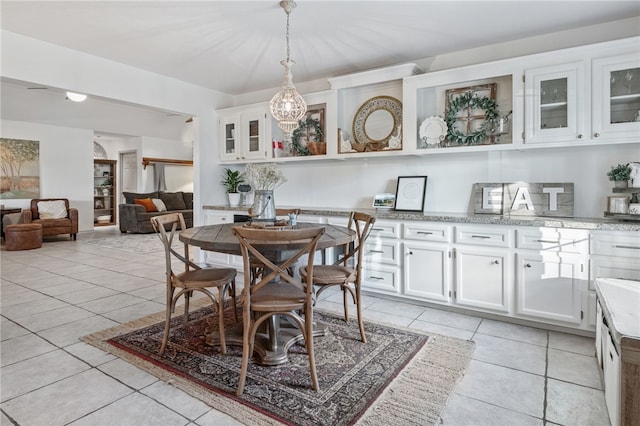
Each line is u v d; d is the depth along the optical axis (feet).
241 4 8.66
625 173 8.88
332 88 13.17
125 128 29.30
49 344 8.21
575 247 8.64
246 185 15.78
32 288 12.84
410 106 11.59
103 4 8.64
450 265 10.34
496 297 9.66
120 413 5.73
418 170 12.54
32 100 22.02
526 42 10.71
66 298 11.69
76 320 9.73
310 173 15.03
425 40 10.82
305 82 14.92
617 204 8.87
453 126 11.16
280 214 12.41
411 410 5.82
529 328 9.32
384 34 10.37
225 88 15.90
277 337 8.06
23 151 24.22
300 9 8.91
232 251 6.98
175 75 14.10
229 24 9.71
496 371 7.13
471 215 10.97
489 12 9.09
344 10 8.95
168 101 14.32
